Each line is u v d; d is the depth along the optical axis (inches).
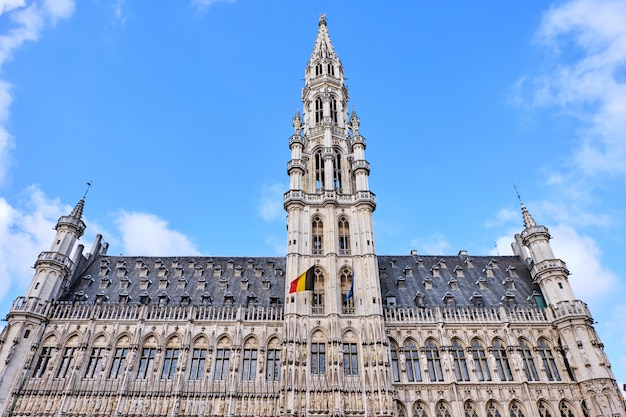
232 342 1813.5
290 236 1995.6
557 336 1866.4
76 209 2206.0
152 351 1801.2
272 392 1683.1
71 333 1831.9
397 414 1638.8
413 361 1797.5
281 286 2123.5
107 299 1993.1
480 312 1934.1
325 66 2790.4
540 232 2133.4
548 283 1985.7
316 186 2282.2
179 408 1638.8
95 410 1624.0
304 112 2733.8
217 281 2176.4
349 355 1690.5
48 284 1929.1
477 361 1808.6
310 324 1758.1
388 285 2135.8
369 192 2153.1
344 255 1968.5
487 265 2331.4
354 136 2431.1
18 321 1795.0
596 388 1656.0
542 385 1720.0
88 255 2303.2
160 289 2092.8
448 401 1680.6
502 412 1664.6
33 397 1656.0
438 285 2155.5
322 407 1552.7
